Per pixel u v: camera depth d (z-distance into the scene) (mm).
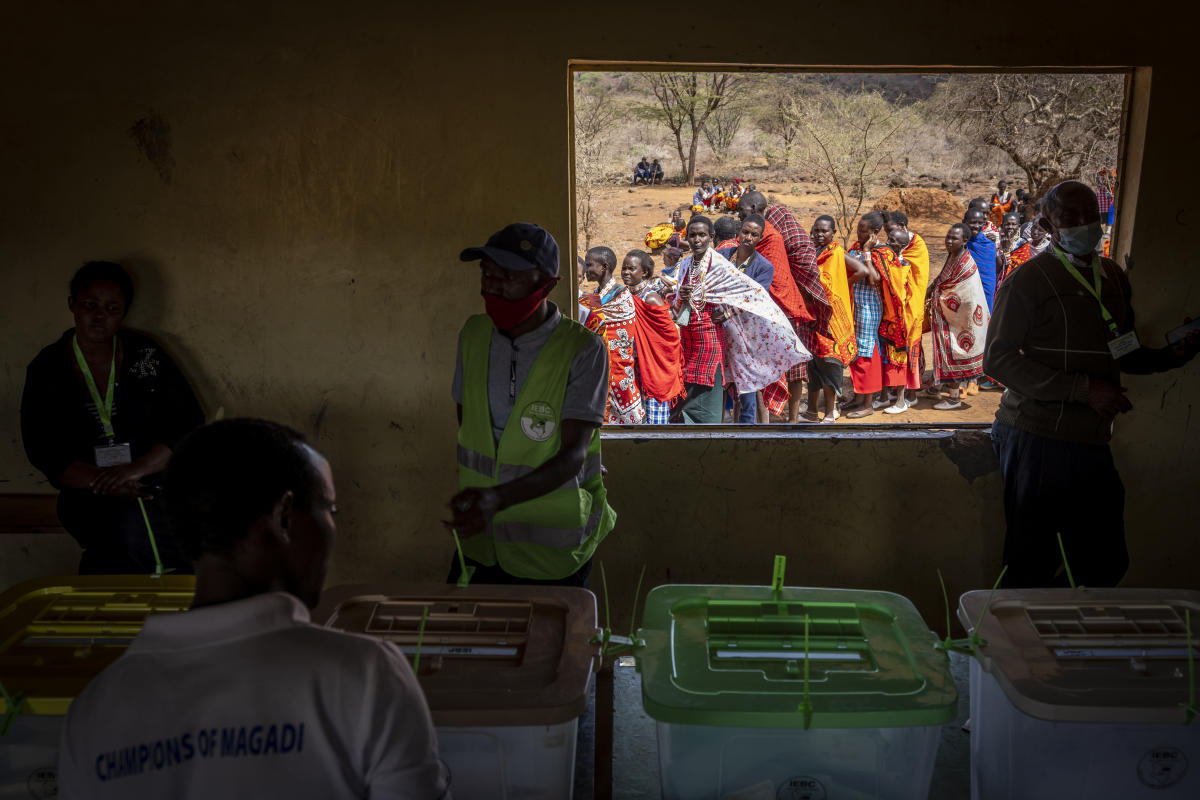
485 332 2588
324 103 3254
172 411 3227
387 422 3508
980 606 1983
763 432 3551
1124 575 3627
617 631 3652
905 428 3584
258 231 3348
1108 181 8031
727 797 1752
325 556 1295
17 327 3396
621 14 3188
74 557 3596
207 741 1119
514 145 3279
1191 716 1629
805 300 5957
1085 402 3014
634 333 4922
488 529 2564
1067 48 3229
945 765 2736
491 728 1674
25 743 1744
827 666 1802
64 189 3303
